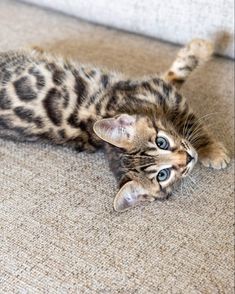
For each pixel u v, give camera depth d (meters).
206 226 0.36
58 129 0.41
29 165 0.41
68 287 0.33
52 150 0.43
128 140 0.39
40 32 0.55
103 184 0.40
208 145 0.41
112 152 0.40
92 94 0.41
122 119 0.38
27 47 0.49
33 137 0.42
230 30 0.47
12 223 0.37
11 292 0.33
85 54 0.52
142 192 0.38
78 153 0.43
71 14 0.57
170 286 0.33
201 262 0.34
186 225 0.37
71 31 0.55
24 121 0.41
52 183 0.40
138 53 0.52
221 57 0.51
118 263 0.34
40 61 0.43
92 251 0.35
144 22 0.52
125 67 0.50
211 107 0.45
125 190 0.36
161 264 0.34
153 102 0.41
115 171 0.40
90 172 0.41
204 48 0.46
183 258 0.34
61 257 0.35
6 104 0.41
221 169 0.40
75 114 0.41
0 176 0.41
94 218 0.37
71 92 0.41
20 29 0.56
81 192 0.39
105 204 0.38
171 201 0.38
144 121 0.39
